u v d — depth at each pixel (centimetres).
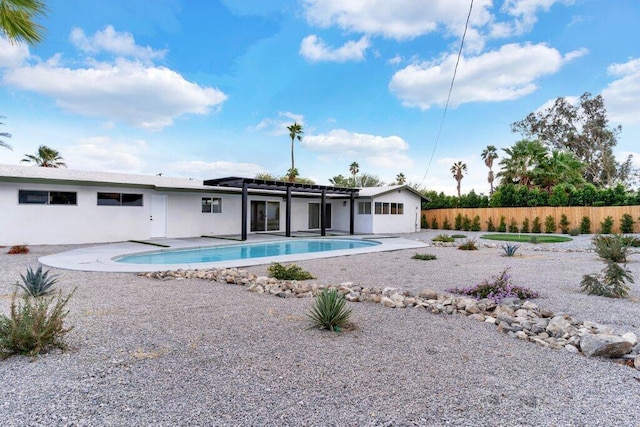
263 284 641
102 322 417
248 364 304
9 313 446
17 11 470
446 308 484
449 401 246
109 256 976
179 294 570
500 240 1652
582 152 3145
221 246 1330
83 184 1323
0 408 230
